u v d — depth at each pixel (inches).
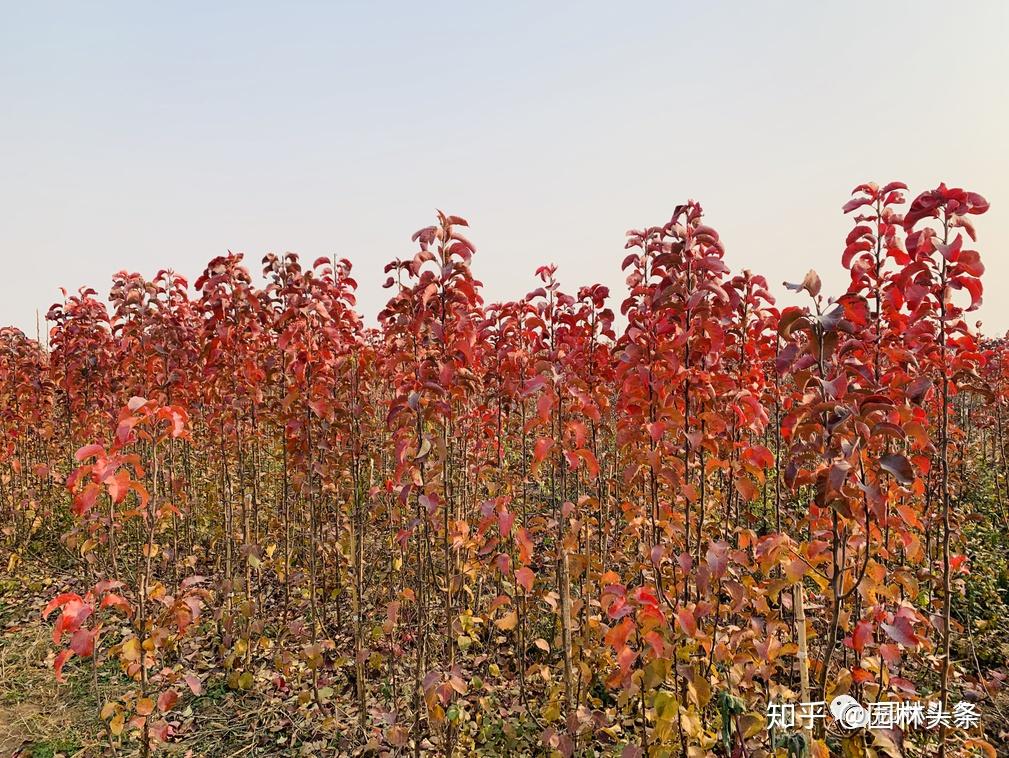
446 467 170.7
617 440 152.6
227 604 241.4
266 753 172.1
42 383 321.4
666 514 151.9
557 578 207.6
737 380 188.5
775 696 147.6
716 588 131.7
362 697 181.2
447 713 155.6
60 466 358.9
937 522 205.8
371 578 249.3
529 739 175.0
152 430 156.6
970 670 205.8
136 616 157.8
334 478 232.7
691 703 137.3
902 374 148.6
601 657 169.2
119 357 273.4
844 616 133.6
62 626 116.6
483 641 225.3
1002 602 249.1
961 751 153.8
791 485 118.3
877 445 152.6
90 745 175.0
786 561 123.2
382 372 213.6
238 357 225.3
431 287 147.2
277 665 199.6
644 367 146.9
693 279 144.8
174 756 170.6
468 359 157.2
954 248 129.4
